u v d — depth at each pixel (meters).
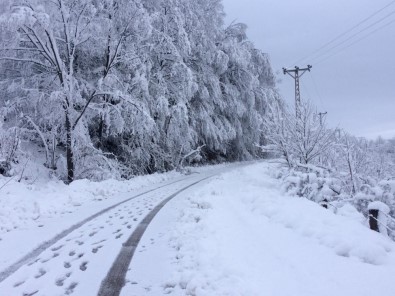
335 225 6.28
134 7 19.19
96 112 19.27
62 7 16.77
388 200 8.16
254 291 3.80
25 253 5.85
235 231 6.59
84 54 20.30
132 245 6.13
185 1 27.98
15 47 16.50
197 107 30.16
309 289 3.82
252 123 37.78
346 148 12.47
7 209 9.11
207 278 4.32
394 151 28.31
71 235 7.03
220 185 14.69
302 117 13.06
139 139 22.27
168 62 24.78
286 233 6.29
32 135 19.47
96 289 4.25
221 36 35.72
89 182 15.42
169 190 14.89
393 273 4.11
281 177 13.29
